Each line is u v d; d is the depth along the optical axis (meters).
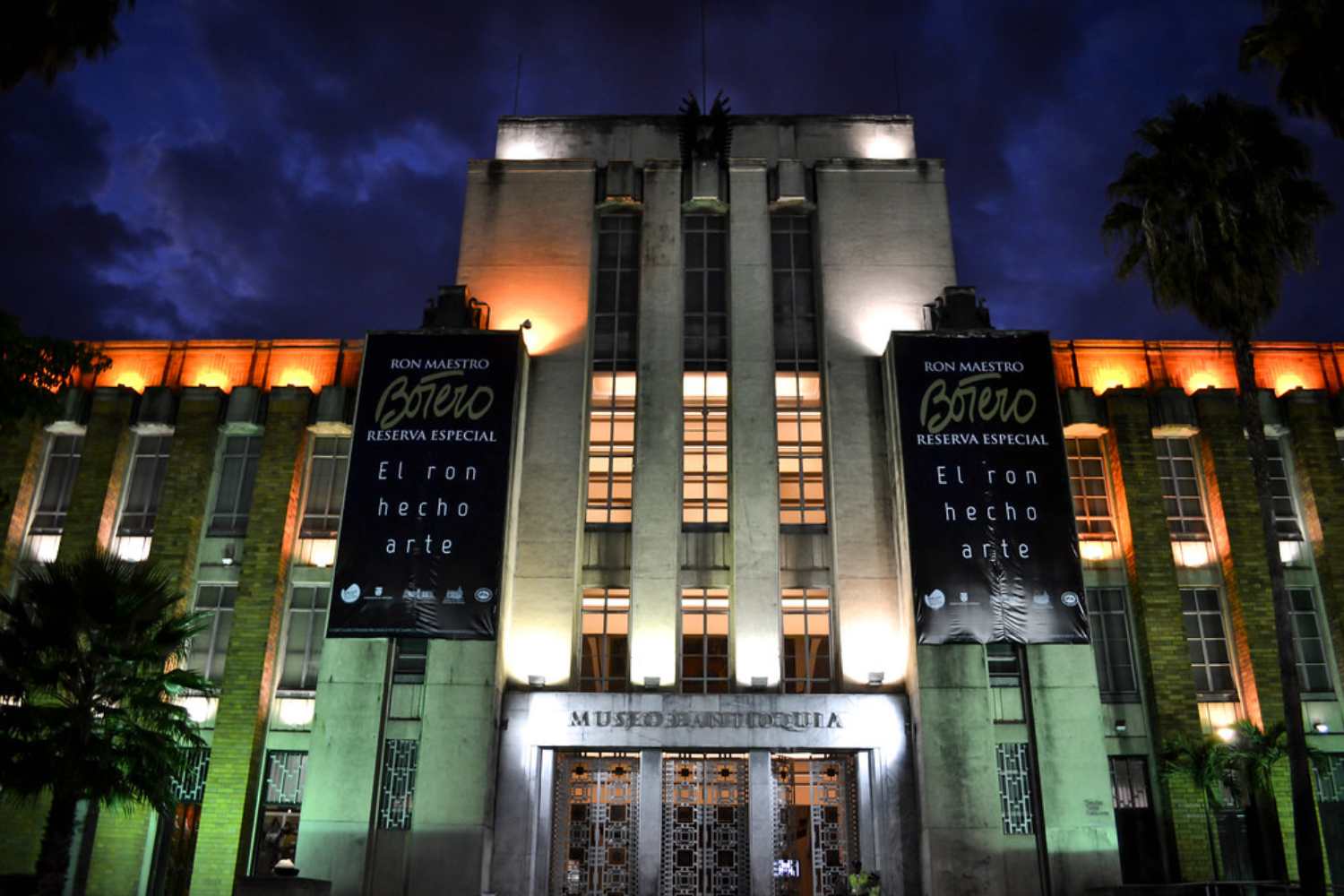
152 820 30.19
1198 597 32.81
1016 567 30.80
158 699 23.89
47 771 21.83
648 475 33.50
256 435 34.50
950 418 32.34
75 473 34.59
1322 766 29.91
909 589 30.86
